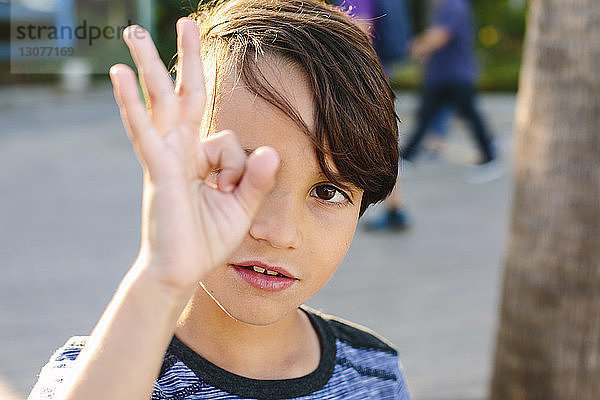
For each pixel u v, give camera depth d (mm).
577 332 2082
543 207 2084
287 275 885
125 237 4727
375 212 5242
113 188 5988
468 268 4344
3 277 3977
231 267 877
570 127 2010
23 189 5879
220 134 758
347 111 882
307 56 871
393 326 3514
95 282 3957
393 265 4344
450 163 7172
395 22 4477
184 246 702
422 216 5398
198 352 1008
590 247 2035
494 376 2303
